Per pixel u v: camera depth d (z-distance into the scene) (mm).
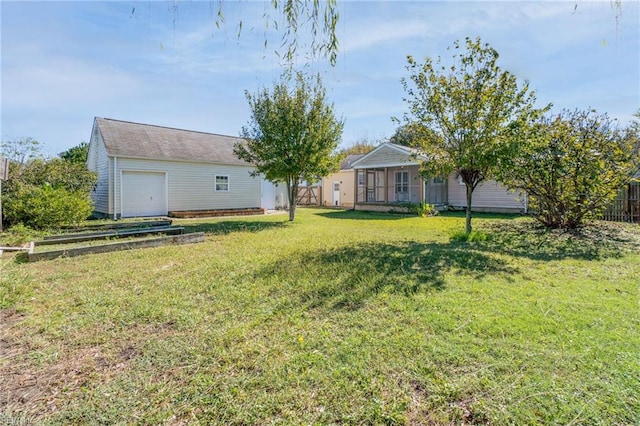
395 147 17266
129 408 1912
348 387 2037
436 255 5496
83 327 2953
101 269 4957
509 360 2271
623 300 3363
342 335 2707
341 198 23578
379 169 19547
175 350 2529
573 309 3129
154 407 1918
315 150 11180
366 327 2842
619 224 9070
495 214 14656
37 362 2404
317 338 2664
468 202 7613
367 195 19406
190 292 3863
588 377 2062
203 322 3027
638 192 9414
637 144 8703
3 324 3023
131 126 15844
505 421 1739
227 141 18922
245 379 2148
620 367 2152
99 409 1905
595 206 8070
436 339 2586
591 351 2355
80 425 1792
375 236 8086
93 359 2436
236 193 17547
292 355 2418
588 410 1783
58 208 9422
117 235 8109
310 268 4785
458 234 7477
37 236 8086
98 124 14688
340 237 7922
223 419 1817
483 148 6742
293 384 2086
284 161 11297
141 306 3414
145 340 2705
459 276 4273
